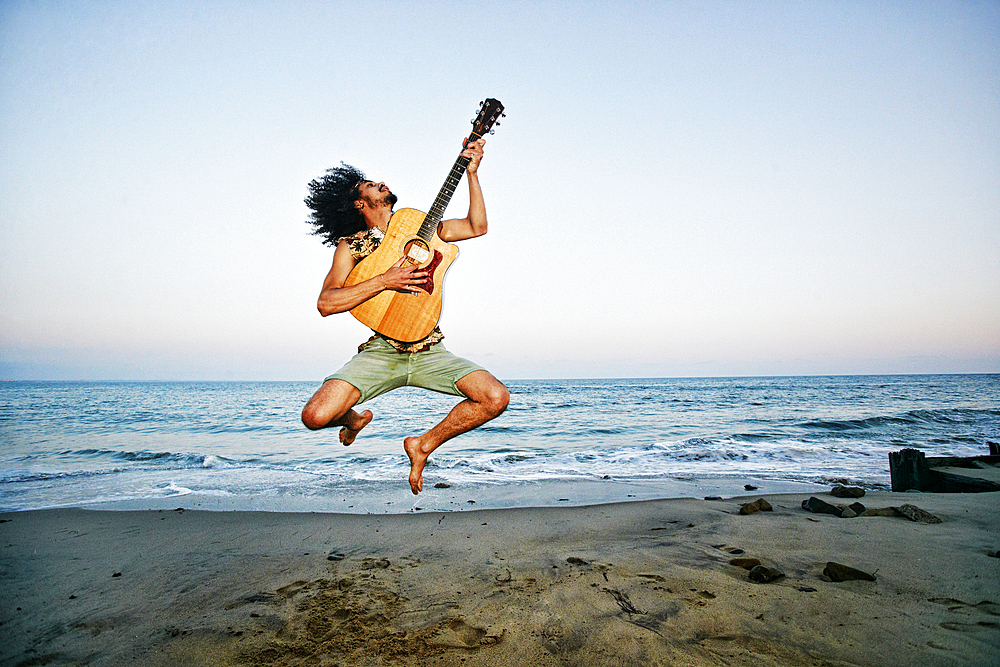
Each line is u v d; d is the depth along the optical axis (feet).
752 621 9.27
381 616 10.03
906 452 23.91
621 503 20.36
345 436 9.83
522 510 19.45
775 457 35.70
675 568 12.16
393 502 21.86
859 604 9.86
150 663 8.57
